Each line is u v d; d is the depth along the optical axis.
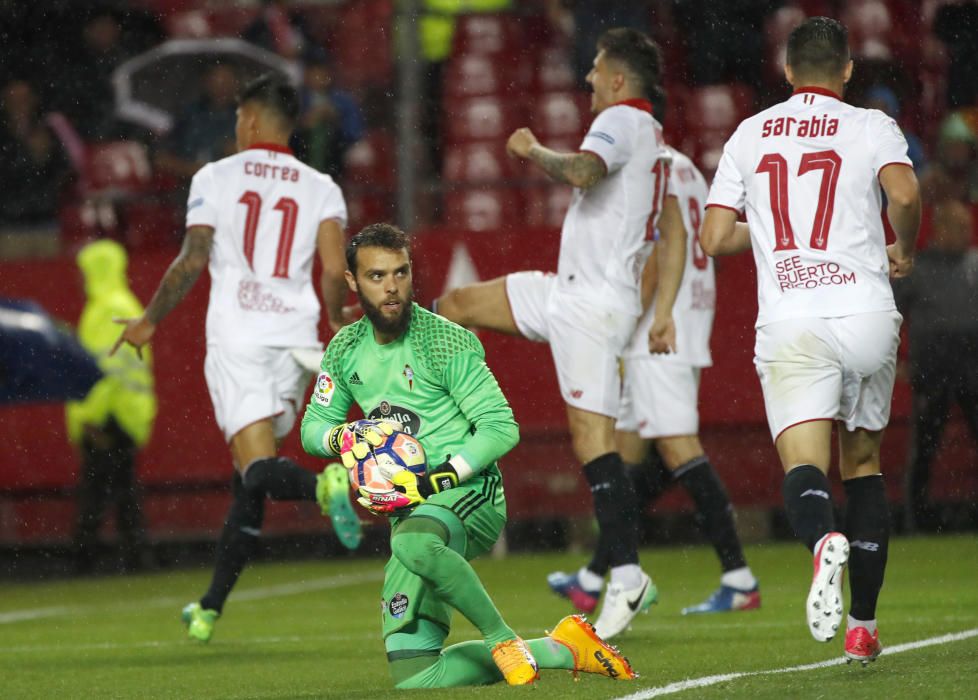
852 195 17.31
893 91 46.78
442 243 42.38
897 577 33.50
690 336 28.00
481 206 47.53
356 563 42.81
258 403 24.92
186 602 34.56
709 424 42.44
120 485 41.28
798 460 16.91
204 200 25.16
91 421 40.72
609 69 24.41
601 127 23.75
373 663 22.03
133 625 29.77
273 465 23.86
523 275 25.36
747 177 17.84
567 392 24.08
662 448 28.08
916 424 41.34
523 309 25.14
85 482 41.09
